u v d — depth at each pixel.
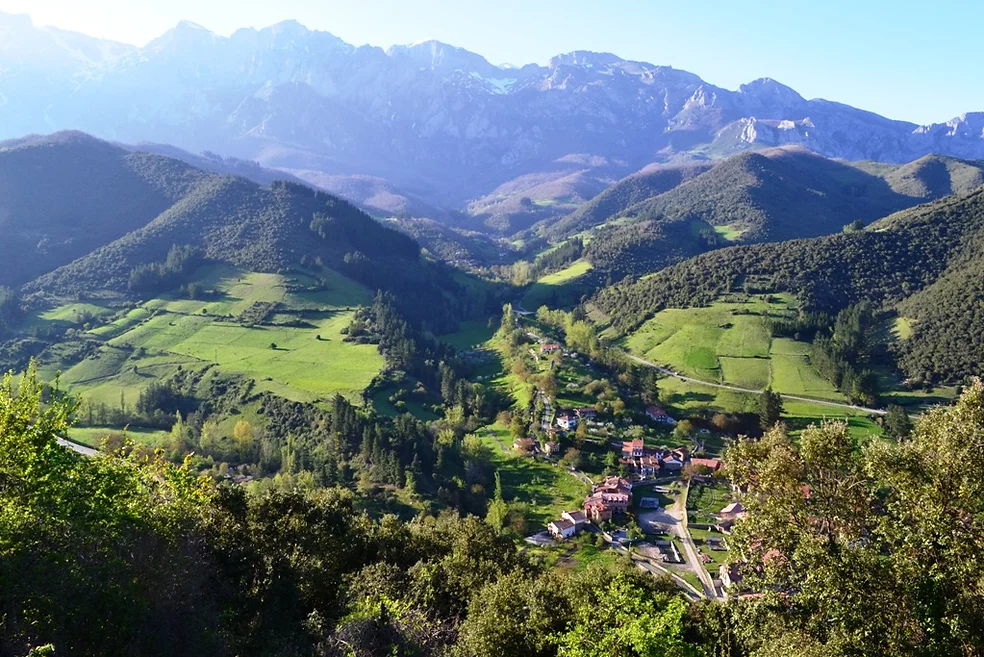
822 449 23.91
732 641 29.83
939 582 20.06
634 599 27.88
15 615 17.48
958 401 23.55
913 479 21.97
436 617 32.94
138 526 24.94
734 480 27.14
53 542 20.61
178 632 22.28
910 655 19.73
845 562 21.34
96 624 19.91
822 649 20.44
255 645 26.30
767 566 24.55
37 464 22.41
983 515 20.27
